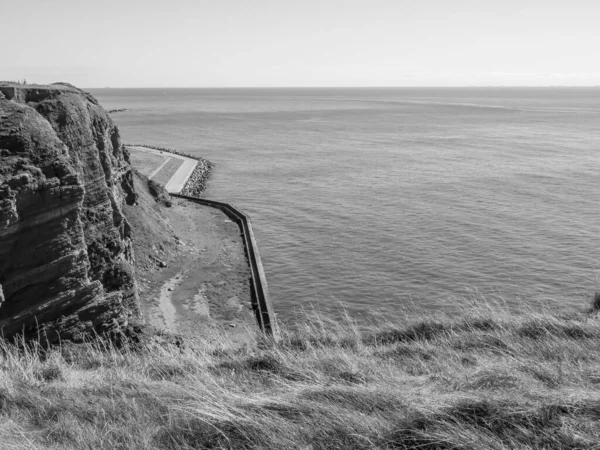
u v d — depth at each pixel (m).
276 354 11.22
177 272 42.84
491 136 162.38
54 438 7.37
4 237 18.47
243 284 41.09
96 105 41.66
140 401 8.62
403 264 49.38
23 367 11.46
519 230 59.47
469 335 12.32
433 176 94.06
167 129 187.62
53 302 20.09
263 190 84.56
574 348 10.08
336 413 7.11
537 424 6.41
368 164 109.44
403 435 6.46
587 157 114.75
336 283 45.06
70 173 20.62
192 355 12.25
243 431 6.84
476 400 7.06
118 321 23.36
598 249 52.84
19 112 20.81
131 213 45.50
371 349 12.11
